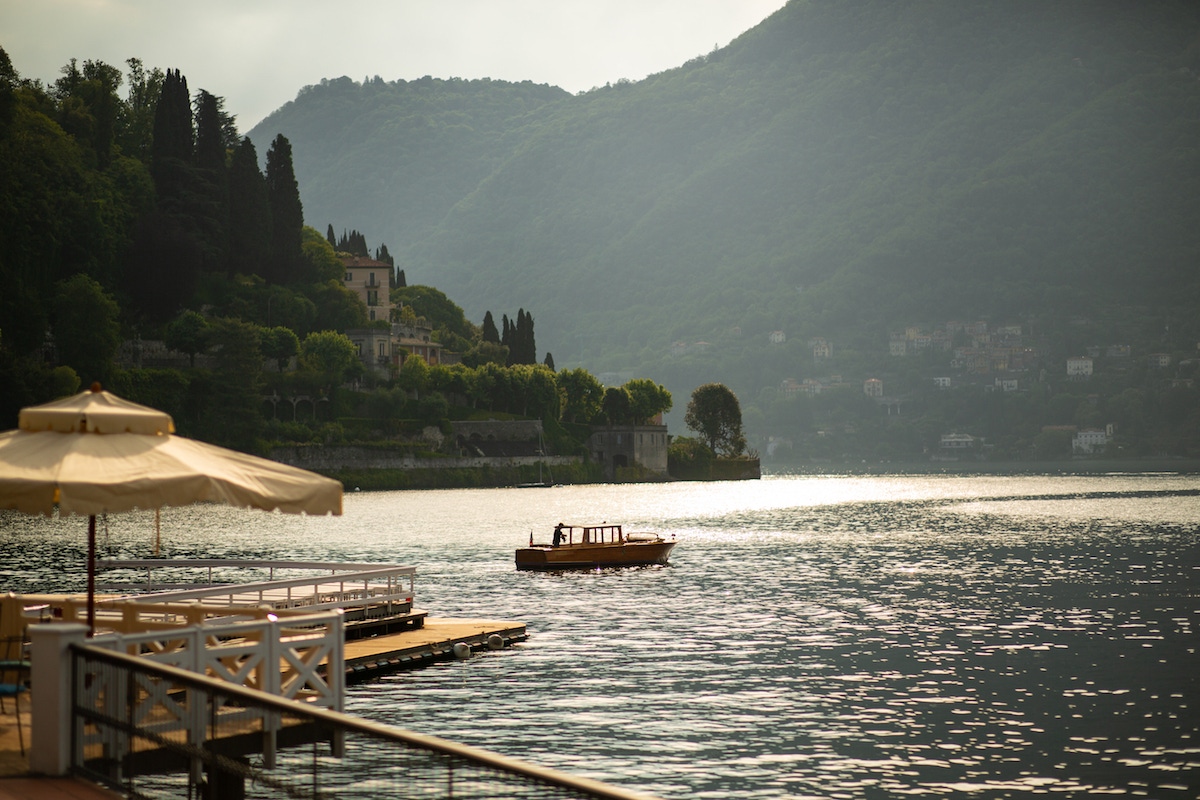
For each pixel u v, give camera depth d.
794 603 70.88
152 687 21.50
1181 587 77.06
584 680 45.31
